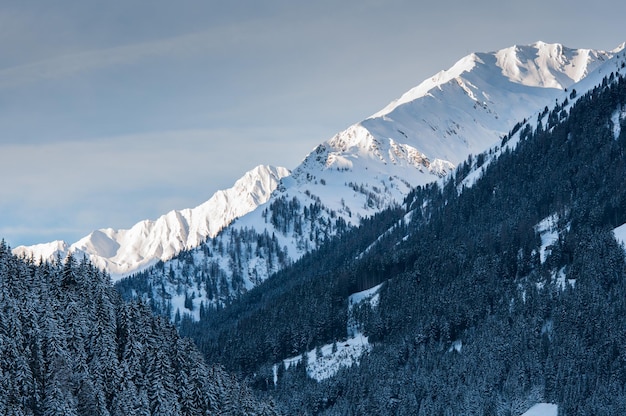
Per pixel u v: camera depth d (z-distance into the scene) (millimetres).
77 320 163125
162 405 161125
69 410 145500
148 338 175750
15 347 147625
